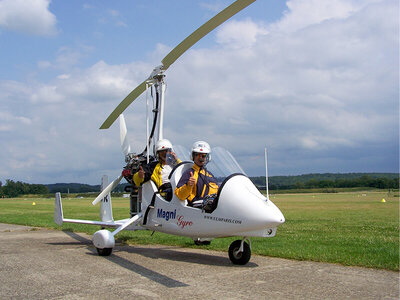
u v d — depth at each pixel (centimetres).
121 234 772
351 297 328
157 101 652
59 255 536
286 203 3209
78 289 351
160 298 322
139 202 607
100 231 530
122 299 320
